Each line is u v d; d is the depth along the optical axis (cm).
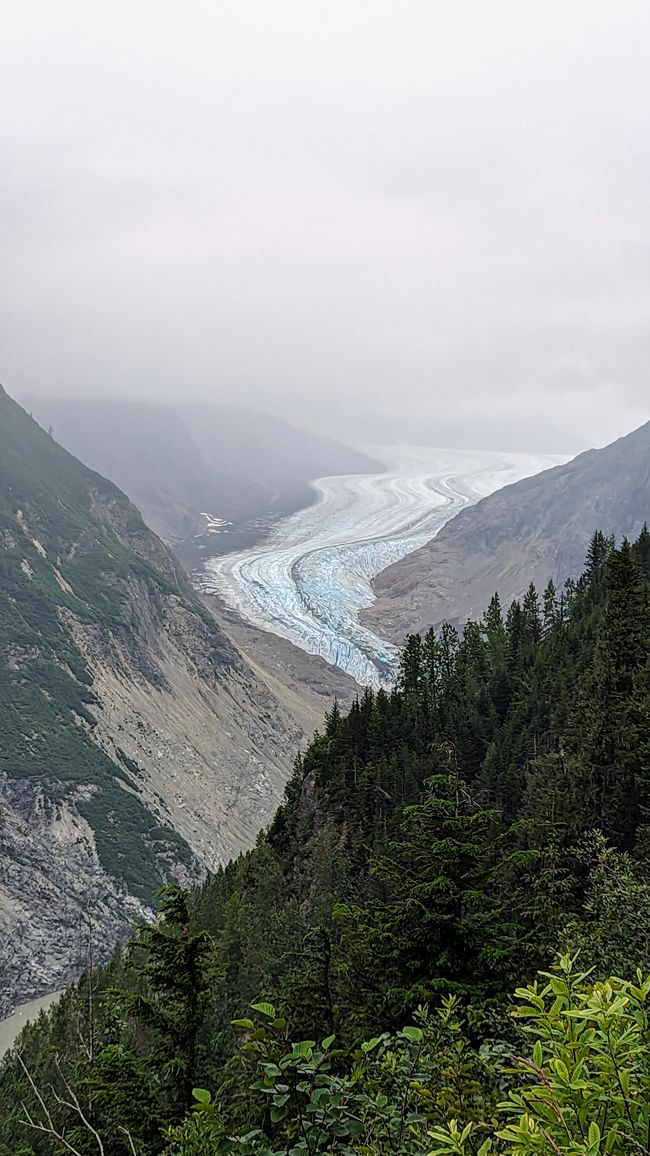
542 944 1397
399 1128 582
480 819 1459
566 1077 367
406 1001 1245
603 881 1462
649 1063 383
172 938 1531
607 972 1114
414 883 1465
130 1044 1853
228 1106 929
